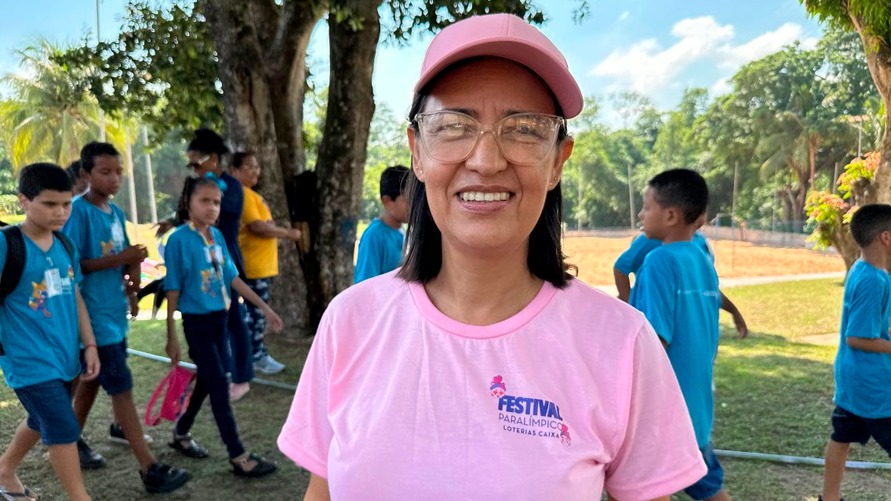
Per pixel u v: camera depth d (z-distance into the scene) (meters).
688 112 60.34
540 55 1.13
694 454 1.18
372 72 7.25
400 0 7.62
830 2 8.38
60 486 3.63
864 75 43.81
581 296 1.23
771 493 3.61
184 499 3.53
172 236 3.79
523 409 1.12
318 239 7.35
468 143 1.15
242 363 5.07
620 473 1.16
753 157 45.47
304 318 7.28
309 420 1.31
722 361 6.67
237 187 5.32
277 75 7.36
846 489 3.67
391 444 1.14
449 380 1.16
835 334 8.38
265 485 3.71
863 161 9.24
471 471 1.09
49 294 3.07
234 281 4.43
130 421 3.57
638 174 54.72
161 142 9.17
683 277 2.75
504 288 1.22
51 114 26.34
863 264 3.27
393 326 1.25
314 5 6.95
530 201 1.16
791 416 4.85
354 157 7.30
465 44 1.12
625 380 1.14
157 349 7.00
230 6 6.54
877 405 3.19
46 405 3.01
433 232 1.30
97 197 3.76
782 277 15.67
